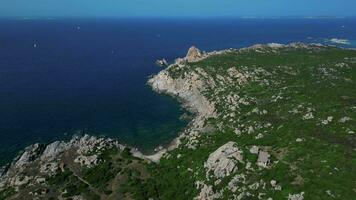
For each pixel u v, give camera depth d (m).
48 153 108.25
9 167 103.38
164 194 85.62
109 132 131.88
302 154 81.38
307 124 99.38
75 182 92.38
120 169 97.75
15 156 109.88
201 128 123.31
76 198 85.62
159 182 91.06
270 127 103.12
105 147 109.62
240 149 88.06
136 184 90.62
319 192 66.88
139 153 111.75
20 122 137.50
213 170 85.12
